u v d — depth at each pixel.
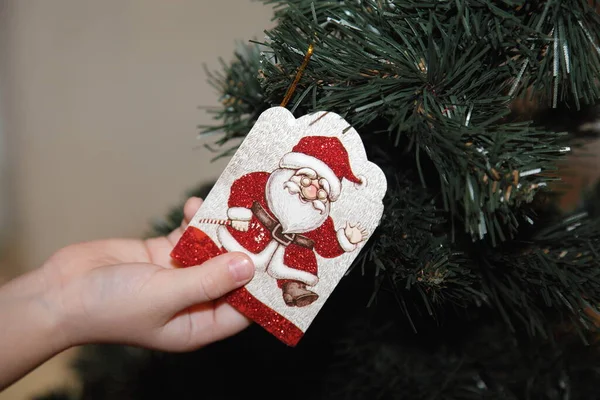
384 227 0.27
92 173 0.78
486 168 0.22
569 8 0.23
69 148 0.77
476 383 0.33
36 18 0.73
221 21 0.72
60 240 0.79
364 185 0.26
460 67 0.24
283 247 0.27
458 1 0.23
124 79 0.75
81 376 0.42
